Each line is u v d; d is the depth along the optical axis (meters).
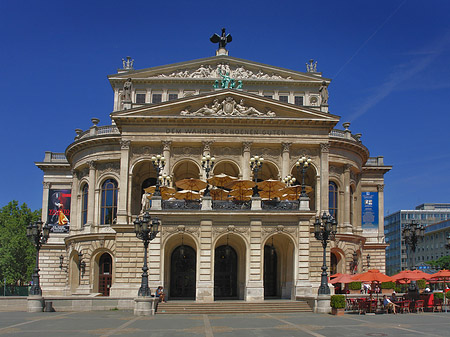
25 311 49.25
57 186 83.81
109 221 68.44
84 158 70.81
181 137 62.28
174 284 57.72
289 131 63.00
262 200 52.22
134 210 68.00
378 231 80.81
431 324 35.56
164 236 50.50
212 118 61.91
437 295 48.75
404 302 45.97
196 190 58.59
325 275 46.53
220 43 82.75
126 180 61.28
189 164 65.94
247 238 50.53
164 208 51.06
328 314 44.28
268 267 59.41
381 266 78.88
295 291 50.56
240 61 76.88
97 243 66.44
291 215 51.25
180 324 35.78
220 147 63.03
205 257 49.69
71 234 72.00
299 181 67.81
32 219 105.62
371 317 41.34
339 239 67.81
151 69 76.38
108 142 68.75
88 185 70.25
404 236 50.22
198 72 76.88
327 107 64.12
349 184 70.81
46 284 77.81
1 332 30.92
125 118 61.97
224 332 31.11
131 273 57.88
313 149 63.75
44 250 78.81
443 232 155.12
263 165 64.56
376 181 82.31
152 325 35.06
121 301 50.59
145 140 62.16
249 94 62.81
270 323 36.50
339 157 70.06
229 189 62.19
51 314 44.88
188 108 62.84
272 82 76.56
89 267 66.62
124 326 34.41
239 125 62.66
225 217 50.72
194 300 52.56
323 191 62.22
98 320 38.75
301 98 77.12
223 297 57.12
